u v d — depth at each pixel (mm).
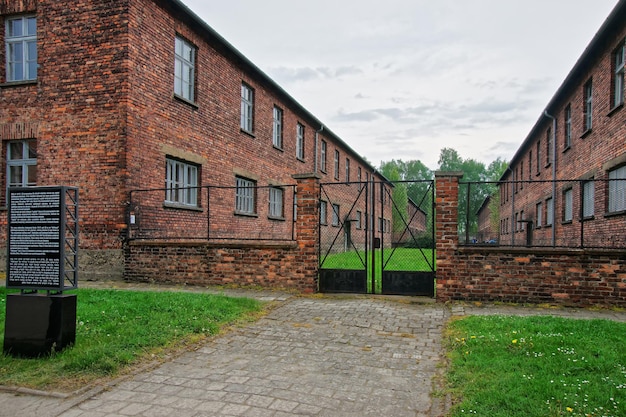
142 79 11383
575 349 5281
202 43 14000
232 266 10188
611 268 8359
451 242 8930
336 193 30047
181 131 12898
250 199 17609
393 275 9469
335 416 3904
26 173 11906
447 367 5105
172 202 12727
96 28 11141
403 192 43562
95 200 11047
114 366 4918
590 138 14375
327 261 14570
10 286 5398
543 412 3693
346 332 6676
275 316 7582
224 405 4109
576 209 15820
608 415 3654
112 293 8555
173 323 6570
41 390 4414
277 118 20656
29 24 11984
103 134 11023
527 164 26625
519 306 8422
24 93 11711
